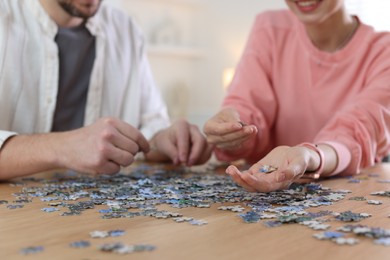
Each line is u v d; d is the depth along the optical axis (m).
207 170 1.42
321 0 1.37
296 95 1.60
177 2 4.41
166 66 4.45
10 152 1.19
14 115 1.51
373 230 0.67
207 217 0.78
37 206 0.88
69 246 0.62
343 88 1.50
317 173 1.08
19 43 1.51
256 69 1.65
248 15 4.51
